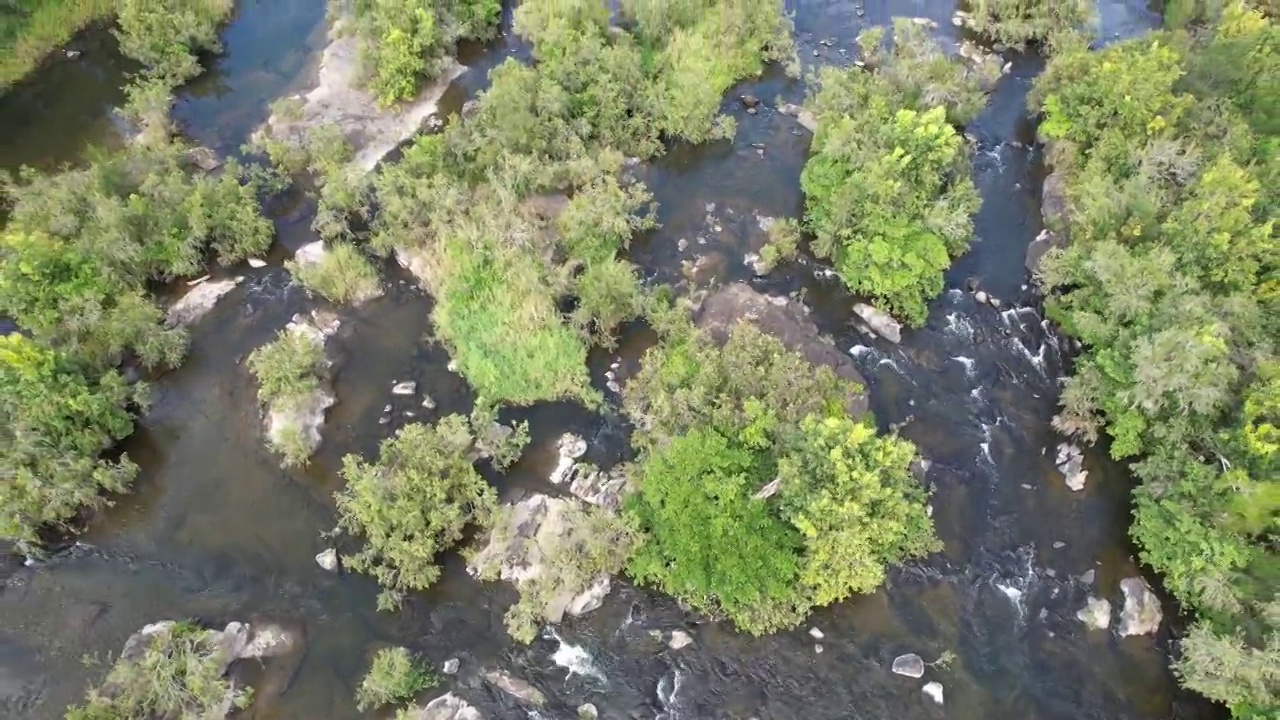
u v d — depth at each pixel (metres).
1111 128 42.41
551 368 38.25
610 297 39.22
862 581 31.36
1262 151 39.75
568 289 40.75
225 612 32.44
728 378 35.44
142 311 37.94
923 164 41.41
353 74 49.72
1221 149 39.44
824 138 44.66
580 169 43.56
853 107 45.22
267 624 32.16
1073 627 32.41
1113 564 33.75
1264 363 31.98
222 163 46.66
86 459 34.28
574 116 46.91
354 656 31.55
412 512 32.31
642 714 30.42
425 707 30.12
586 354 39.41
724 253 43.50
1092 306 37.38
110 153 46.75
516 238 40.94
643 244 44.03
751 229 44.50
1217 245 34.81
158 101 47.34
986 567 33.91
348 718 30.12
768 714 30.50
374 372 39.06
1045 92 46.75
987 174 46.66
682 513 31.56
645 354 39.62
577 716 30.33
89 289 38.03
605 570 32.72
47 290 37.38
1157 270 34.62
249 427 37.25
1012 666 31.64
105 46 52.50
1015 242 43.78
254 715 30.02
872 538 31.34
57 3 52.47
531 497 34.81
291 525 34.75
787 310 40.34
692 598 31.95
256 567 33.62
